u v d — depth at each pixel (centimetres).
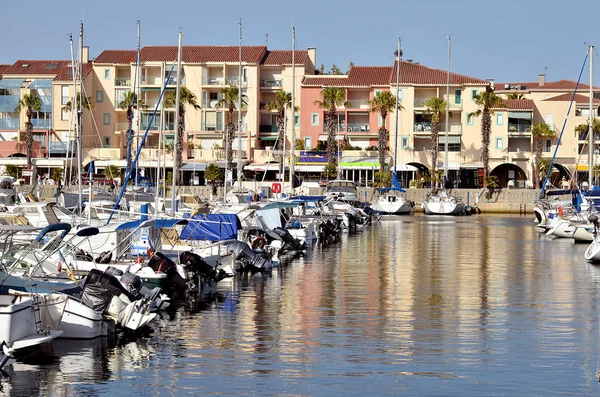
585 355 2247
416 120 10700
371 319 2742
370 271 4041
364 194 9569
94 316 2348
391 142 10638
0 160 9250
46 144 10319
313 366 2127
